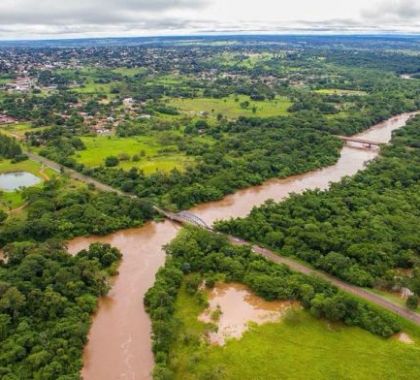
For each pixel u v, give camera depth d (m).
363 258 140.88
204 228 168.25
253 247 154.62
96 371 105.88
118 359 109.50
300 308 126.00
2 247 157.38
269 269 139.00
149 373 105.44
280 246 153.25
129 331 118.75
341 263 136.88
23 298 119.00
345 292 129.12
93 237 167.00
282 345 113.12
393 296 128.88
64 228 164.75
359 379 102.88
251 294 133.38
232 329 119.00
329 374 104.19
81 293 128.12
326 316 120.38
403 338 114.31
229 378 102.56
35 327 115.25
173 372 103.75
